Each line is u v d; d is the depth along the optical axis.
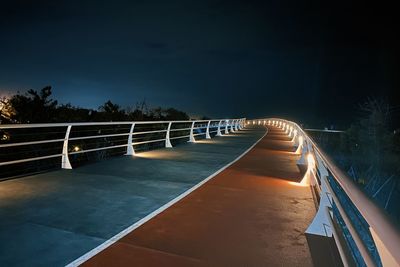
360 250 1.91
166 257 3.76
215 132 28.22
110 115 20.05
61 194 6.40
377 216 1.47
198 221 4.99
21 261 3.59
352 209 3.00
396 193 32.03
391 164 40.44
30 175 8.19
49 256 3.73
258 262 3.68
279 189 7.15
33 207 5.54
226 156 12.66
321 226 4.48
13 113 14.36
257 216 5.27
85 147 15.02
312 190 6.84
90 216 5.13
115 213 5.30
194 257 3.78
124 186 7.16
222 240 4.27
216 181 7.91
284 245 4.13
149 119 23.86
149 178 8.08
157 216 5.19
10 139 11.92
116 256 3.76
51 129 14.38
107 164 10.17
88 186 7.11
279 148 16.22
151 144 19.38
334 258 3.77
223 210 5.57
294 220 5.09
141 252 3.88
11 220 4.90
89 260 3.65
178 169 9.43
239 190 7.02
